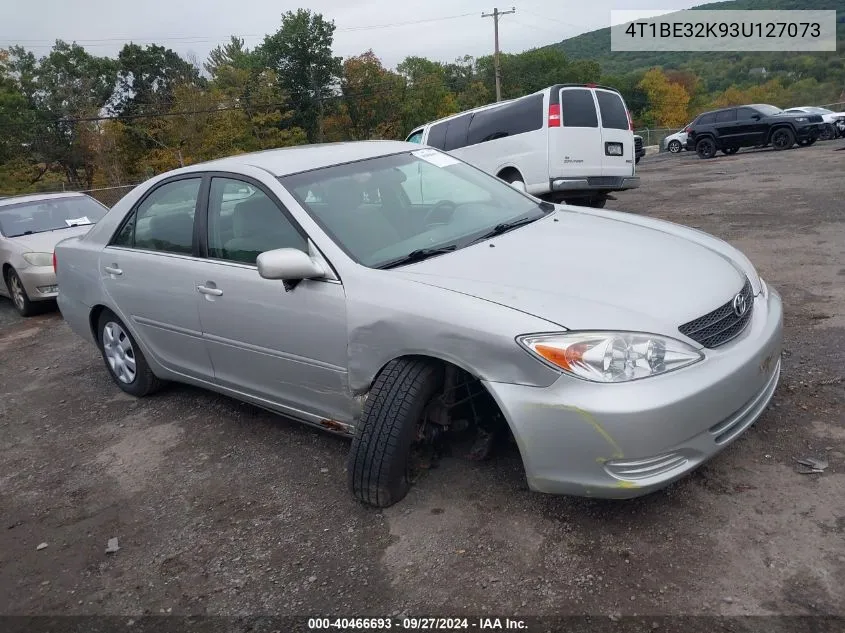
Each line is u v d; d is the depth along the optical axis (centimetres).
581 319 254
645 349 247
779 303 326
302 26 5491
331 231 329
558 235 340
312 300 320
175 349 423
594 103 1038
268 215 352
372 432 291
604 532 271
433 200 384
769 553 248
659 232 356
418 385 286
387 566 270
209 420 437
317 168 370
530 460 260
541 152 1033
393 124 5853
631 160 1090
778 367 312
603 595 239
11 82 5128
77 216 926
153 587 280
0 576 303
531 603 240
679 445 248
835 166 1403
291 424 414
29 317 850
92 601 277
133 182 4175
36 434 457
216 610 261
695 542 259
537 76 8744
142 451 406
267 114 4588
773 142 2194
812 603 224
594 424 243
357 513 308
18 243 844
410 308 283
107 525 332
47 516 348
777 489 283
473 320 266
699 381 250
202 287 377
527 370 255
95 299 472
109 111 6450
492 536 278
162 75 6744
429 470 327
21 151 4841
